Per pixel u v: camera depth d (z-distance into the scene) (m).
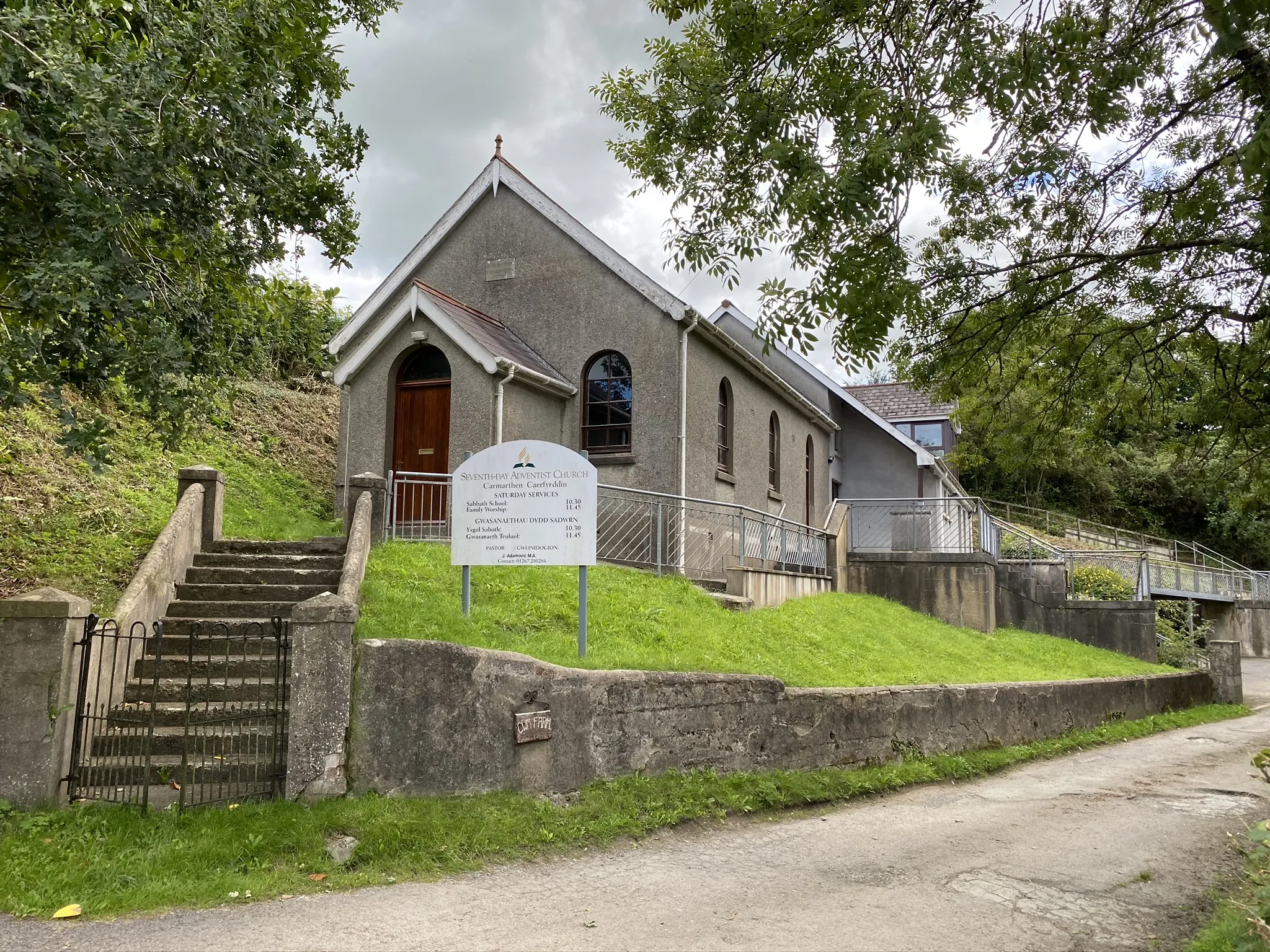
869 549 18.67
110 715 7.11
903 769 9.29
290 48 8.53
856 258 6.94
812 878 5.91
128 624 7.80
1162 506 48.94
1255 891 5.23
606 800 6.97
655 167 8.41
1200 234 8.59
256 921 4.85
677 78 8.34
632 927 4.93
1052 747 11.72
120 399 15.09
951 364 9.47
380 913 5.02
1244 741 13.18
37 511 10.69
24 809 5.92
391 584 9.59
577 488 8.80
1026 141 7.96
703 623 10.82
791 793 7.94
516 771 6.79
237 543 10.48
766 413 19.75
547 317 16.23
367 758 6.36
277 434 18.52
